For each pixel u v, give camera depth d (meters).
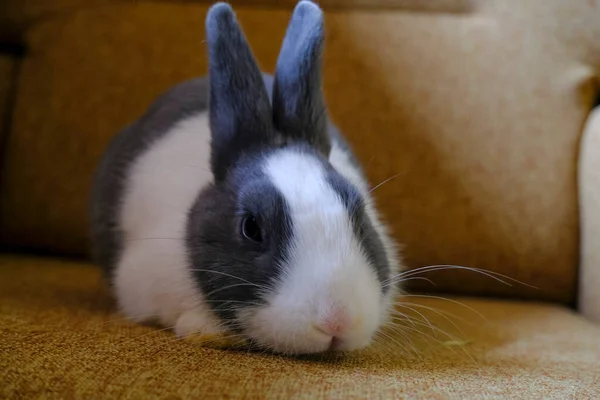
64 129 0.57
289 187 0.34
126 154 0.45
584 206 0.52
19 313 0.37
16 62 0.61
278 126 0.39
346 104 0.56
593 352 0.39
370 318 0.33
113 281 0.42
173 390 0.28
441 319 0.45
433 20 0.58
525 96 0.55
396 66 0.57
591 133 0.53
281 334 0.32
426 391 0.29
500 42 0.56
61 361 0.29
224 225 0.35
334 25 0.57
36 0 0.60
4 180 0.58
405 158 0.56
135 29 0.58
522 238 0.54
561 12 0.56
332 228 0.33
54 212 0.57
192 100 0.46
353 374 0.31
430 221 0.55
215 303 0.34
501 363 0.36
